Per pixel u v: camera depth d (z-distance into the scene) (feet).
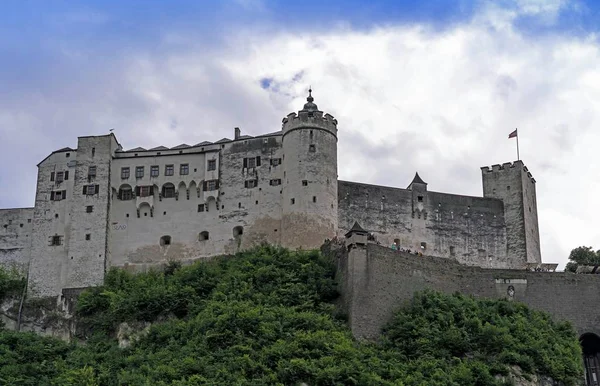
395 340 278.05
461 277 311.06
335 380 246.68
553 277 314.96
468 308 293.23
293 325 277.64
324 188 356.59
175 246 369.71
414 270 303.07
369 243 301.02
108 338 314.96
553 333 293.84
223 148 379.14
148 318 310.65
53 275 362.33
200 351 270.05
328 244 325.01
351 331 281.95
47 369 284.20
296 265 317.63
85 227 368.07
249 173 372.58
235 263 334.03
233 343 270.26
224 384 247.09
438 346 271.49
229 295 302.86
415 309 289.74
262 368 254.47
